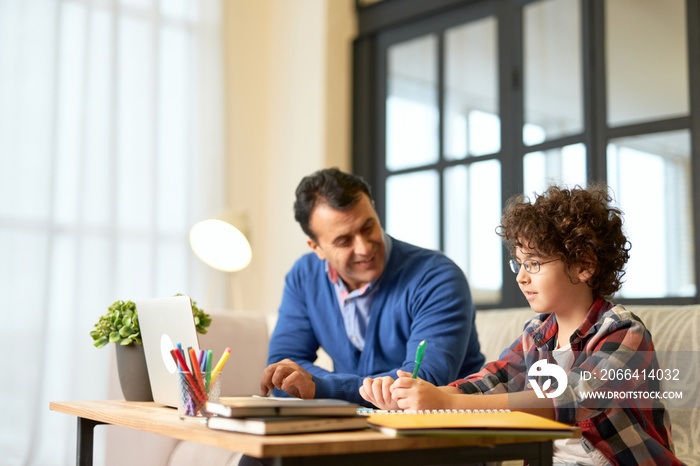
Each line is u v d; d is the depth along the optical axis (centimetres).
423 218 348
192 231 320
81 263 332
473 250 326
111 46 346
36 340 317
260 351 230
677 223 260
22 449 310
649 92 271
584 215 122
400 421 94
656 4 270
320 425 91
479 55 333
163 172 362
